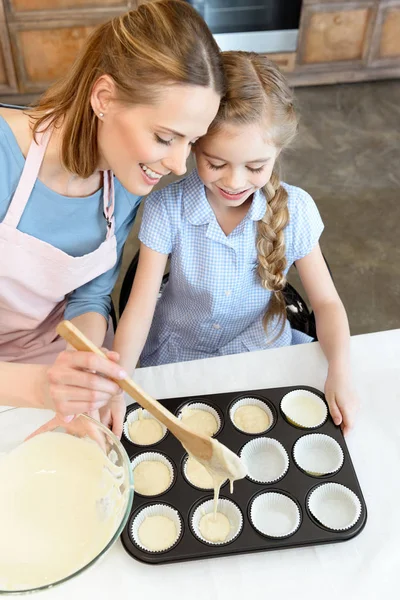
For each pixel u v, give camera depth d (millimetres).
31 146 1090
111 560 866
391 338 1212
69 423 892
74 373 818
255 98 1056
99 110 952
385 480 972
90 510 832
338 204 2891
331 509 940
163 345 1529
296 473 967
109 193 1214
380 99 3613
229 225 1328
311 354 1192
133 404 1063
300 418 1055
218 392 1105
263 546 870
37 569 785
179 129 910
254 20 3344
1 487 861
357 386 1116
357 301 2459
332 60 3600
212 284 1361
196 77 881
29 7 3010
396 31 3510
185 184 1310
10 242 1149
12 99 3389
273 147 1122
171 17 908
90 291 1344
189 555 857
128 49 895
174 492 939
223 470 812
